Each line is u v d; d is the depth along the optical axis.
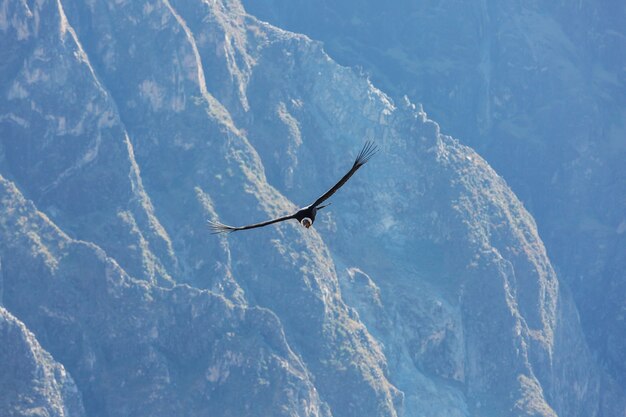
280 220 146.38
